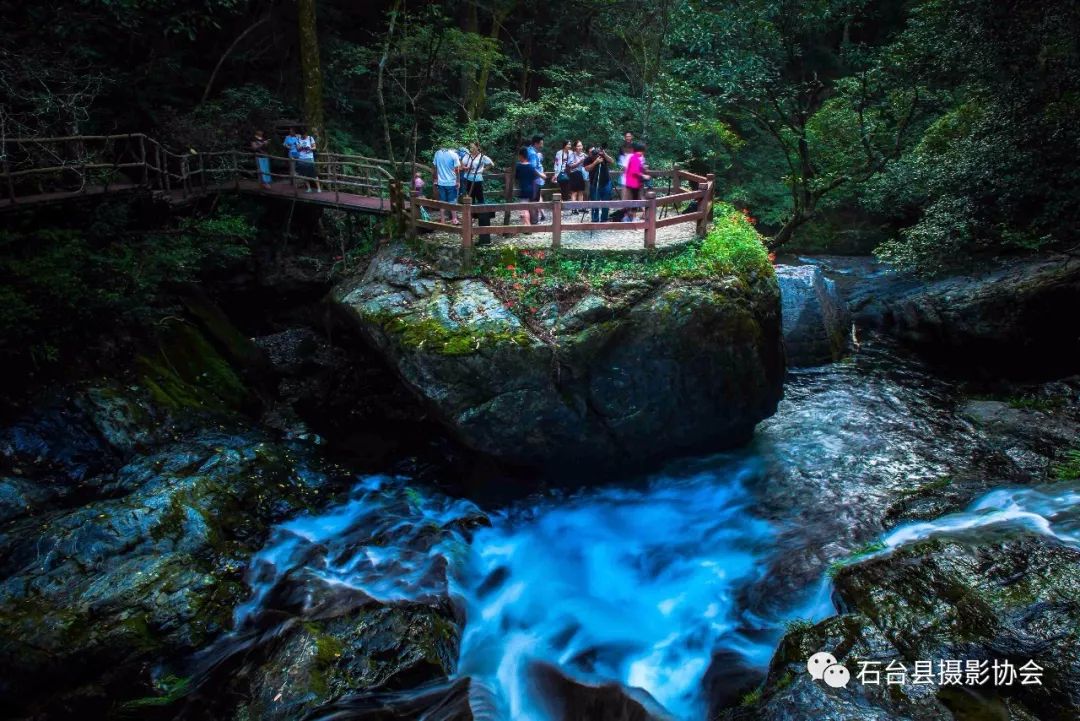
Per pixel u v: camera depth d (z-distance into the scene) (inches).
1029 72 467.2
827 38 1045.2
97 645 259.3
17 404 367.9
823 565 310.3
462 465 432.1
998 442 425.4
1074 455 388.8
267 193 566.9
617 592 328.5
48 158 471.2
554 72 764.6
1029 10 454.0
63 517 315.0
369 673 252.4
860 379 541.0
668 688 269.0
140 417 391.5
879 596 244.5
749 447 432.5
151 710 248.8
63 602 274.7
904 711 199.3
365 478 414.6
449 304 376.2
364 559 328.2
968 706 198.7
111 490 348.5
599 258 396.8
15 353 371.9
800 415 477.4
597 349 357.7
